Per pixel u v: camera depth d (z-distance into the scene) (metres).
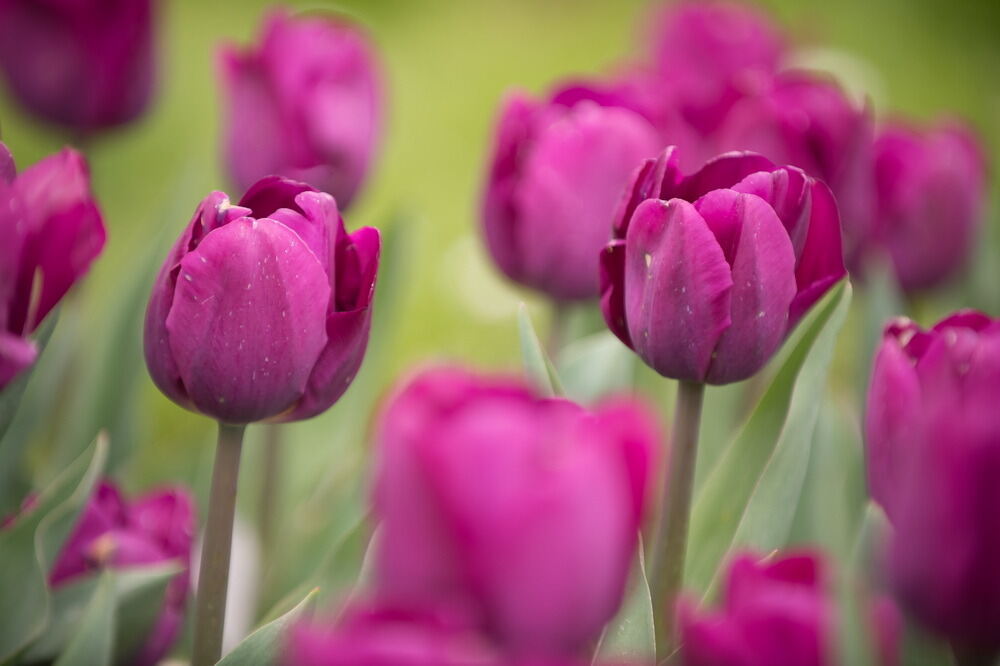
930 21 5.98
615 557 1.41
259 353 1.49
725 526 1.57
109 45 1.69
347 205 1.73
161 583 1.56
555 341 1.69
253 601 1.71
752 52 2.25
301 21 1.72
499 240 1.67
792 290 1.51
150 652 1.57
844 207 1.67
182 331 1.49
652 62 2.33
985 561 1.44
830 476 1.51
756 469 1.57
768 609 1.44
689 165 1.69
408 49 5.45
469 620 1.40
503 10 6.18
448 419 1.41
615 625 1.50
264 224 1.48
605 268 1.52
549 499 1.39
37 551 1.55
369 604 1.41
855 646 1.43
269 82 1.70
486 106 4.86
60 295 1.50
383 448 1.40
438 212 3.90
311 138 1.70
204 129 4.43
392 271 1.74
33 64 1.69
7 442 1.65
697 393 1.53
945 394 1.44
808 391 1.57
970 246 1.77
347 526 1.70
